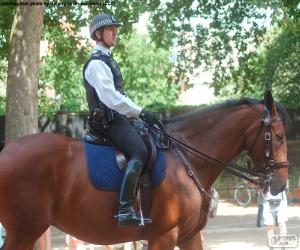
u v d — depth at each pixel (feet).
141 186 19.12
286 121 20.43
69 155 19.39
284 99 82.23
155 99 115.34
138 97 115.24
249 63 66.90
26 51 30.68
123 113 19.01
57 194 19.15
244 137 20.52
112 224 19.22
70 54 58.54
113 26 19.60
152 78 115.34
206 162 20.24
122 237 19.47
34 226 18.99
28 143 19.40
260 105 20.51
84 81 19.54
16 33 30.83
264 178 20.22
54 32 56.70
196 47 66.23
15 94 30.60
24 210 18.86
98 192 19.08
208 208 20.17
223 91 91.20
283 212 35.42
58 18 53.67
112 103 18.74
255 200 72.38
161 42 63.46
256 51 69.97
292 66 81.76
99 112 19.21
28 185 18.92
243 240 44.39
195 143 20.36
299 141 74.08
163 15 62.18
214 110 20.66
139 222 18.67
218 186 76.02
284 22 57.21
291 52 81.41
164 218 19.11
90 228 19.30
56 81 67.10
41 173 19.02
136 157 18.81
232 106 20.62
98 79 18.86
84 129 73.77
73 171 19.21
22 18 30.78
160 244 19.21
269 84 80.07
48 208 19.10
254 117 20.38
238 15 63.72
